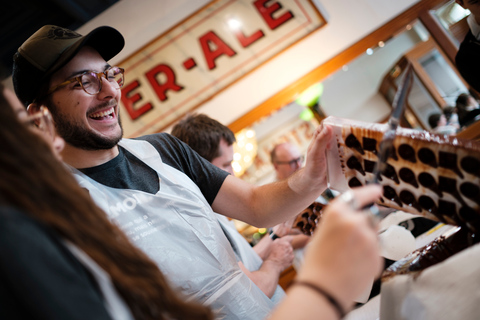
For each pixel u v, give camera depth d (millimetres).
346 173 822
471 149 581
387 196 744
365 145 738
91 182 956
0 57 2988
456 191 627
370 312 1033
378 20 3098
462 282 569
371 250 449
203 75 3133
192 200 1013
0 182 437
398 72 5402
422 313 604
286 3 3082
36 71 964
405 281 644
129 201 954
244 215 1162
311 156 878
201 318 541
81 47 952
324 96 6297
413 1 3078
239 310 947
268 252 1860
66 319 391
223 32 3107
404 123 5469
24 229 412
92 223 507
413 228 1327
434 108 5145
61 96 967
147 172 1023
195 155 1188
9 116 473
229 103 3184
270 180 5898
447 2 3010
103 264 486
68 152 992
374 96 6309
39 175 469
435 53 5012
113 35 1046
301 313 431
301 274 468
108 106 1017
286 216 1097
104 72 1032
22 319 395
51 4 2852
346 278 440
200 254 955
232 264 999
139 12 3105
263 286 1458
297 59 3137
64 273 414
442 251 666
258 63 3117
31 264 397
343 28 3107
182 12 3121
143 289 512
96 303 417
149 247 917
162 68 3129
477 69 1598
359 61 6031
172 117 3145
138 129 3148
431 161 634
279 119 5926
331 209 469
